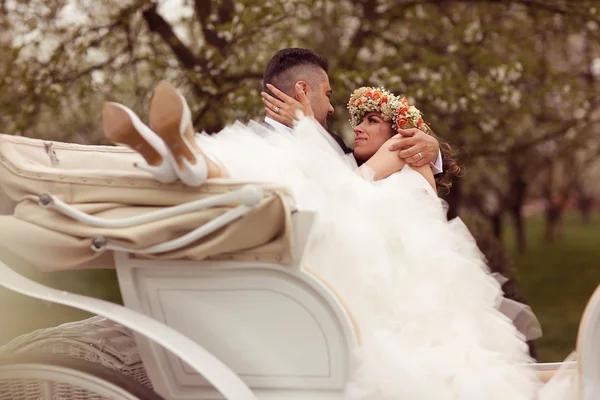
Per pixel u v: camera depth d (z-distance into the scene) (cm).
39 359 212
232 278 203
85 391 216
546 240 2492
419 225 233
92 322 246
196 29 822
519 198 1795
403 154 254
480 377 205
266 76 283
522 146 973
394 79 738
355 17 858
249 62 774
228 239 194
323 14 841
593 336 200
